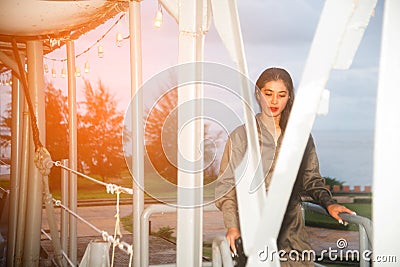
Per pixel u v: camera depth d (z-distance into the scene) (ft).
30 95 13.80
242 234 4.88
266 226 4.23
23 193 14.89
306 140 4.09
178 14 5.99
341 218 6.62
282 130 6.84
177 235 5.88
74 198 15.05
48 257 15.20
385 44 3.81
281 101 6.95
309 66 4.06
